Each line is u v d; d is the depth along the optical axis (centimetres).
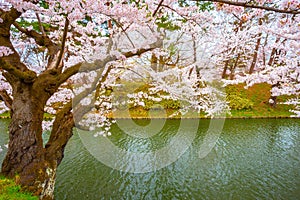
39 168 254
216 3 219
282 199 463
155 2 311
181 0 380
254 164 619
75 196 469
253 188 503
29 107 260
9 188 233
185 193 486
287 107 1229
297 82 532
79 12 217
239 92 1267
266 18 467
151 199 464
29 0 214
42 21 363
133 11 246
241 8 214
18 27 304
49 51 321
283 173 570
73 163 613
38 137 264
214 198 468
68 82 407
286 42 487
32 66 446
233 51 595
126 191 492
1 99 316
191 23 365
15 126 260
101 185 511
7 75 276
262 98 1290
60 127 297
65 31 247
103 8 224
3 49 212
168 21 419
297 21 316
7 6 209
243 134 880
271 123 1044
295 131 925
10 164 255
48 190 253
